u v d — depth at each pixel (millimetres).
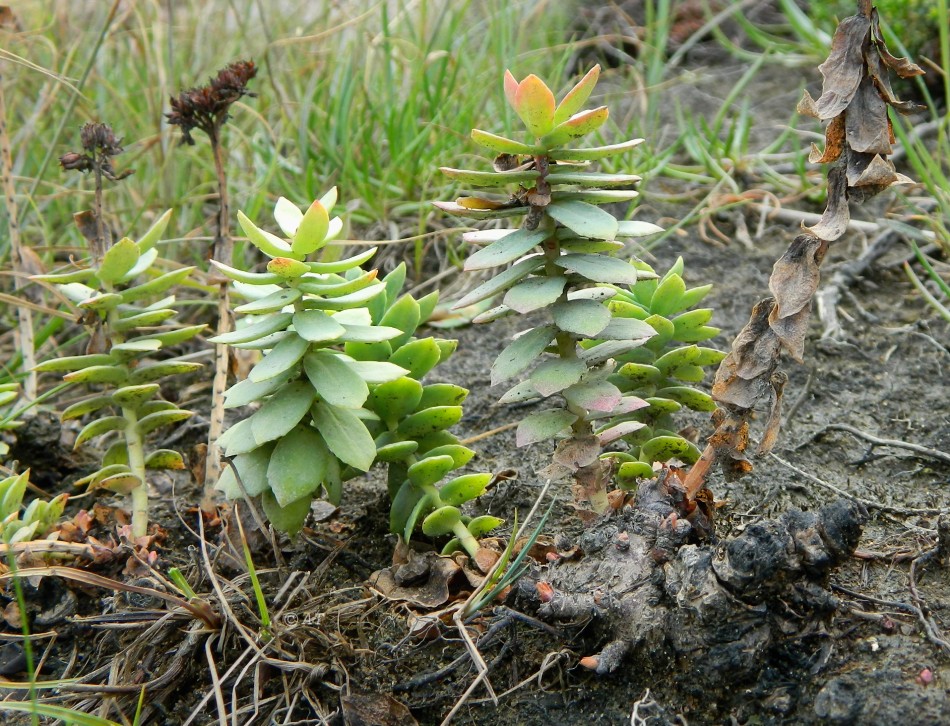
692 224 628
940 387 475
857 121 278
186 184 684
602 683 322
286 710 328
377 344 365
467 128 672
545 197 292
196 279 584
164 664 352
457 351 542
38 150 687
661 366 359
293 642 343
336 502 352
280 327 325
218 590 343
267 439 323
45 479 468
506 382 510
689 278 577
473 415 487
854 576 353
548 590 325
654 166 664
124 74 752
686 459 363
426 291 597
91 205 672
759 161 670
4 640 373
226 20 831
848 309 543
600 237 285
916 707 292
